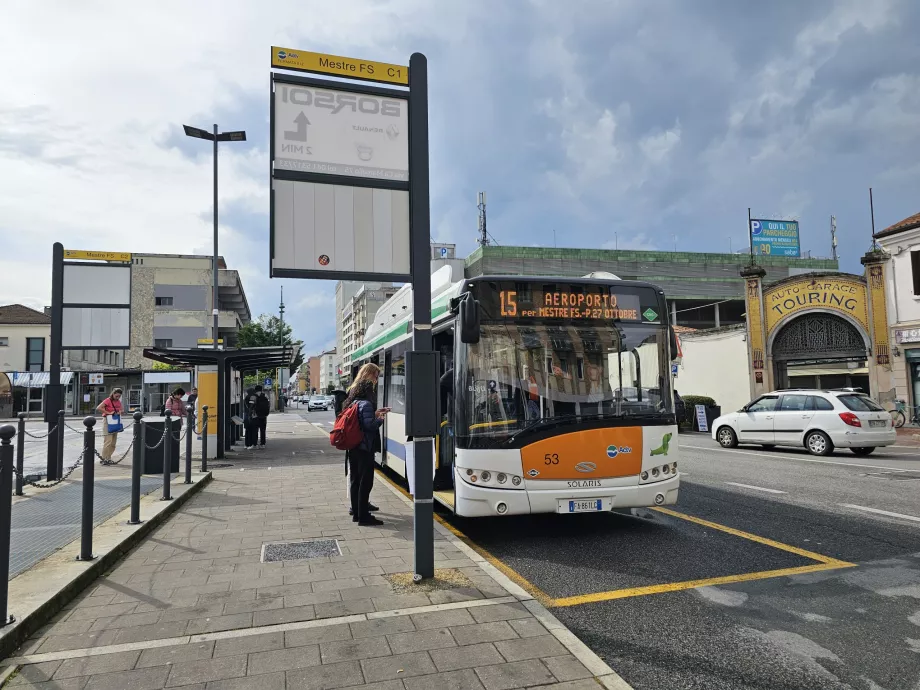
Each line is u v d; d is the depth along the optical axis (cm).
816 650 389
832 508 822
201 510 803
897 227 2248
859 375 3491
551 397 667
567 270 5731
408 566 534
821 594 490
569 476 646
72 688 323
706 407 2327
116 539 598
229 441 1628
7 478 385
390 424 1062
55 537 609
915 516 767
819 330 2453
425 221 521
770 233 5169
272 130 502
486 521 779
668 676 356
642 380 700
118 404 1364
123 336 1181
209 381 1451
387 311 1177
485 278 684
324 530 683
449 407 804
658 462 681
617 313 710
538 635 384
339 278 505
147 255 5219
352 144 520
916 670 361
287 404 8294
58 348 1088
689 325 6066
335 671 339
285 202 500
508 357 669
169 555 581
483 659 352
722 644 398
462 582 484
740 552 616
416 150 525
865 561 578
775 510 816
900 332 2236
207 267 5306
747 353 2591
